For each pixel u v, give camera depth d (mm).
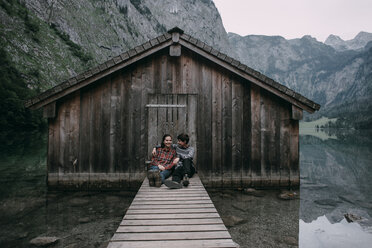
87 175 6594
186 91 6844
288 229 4652
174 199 4246
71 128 6602
